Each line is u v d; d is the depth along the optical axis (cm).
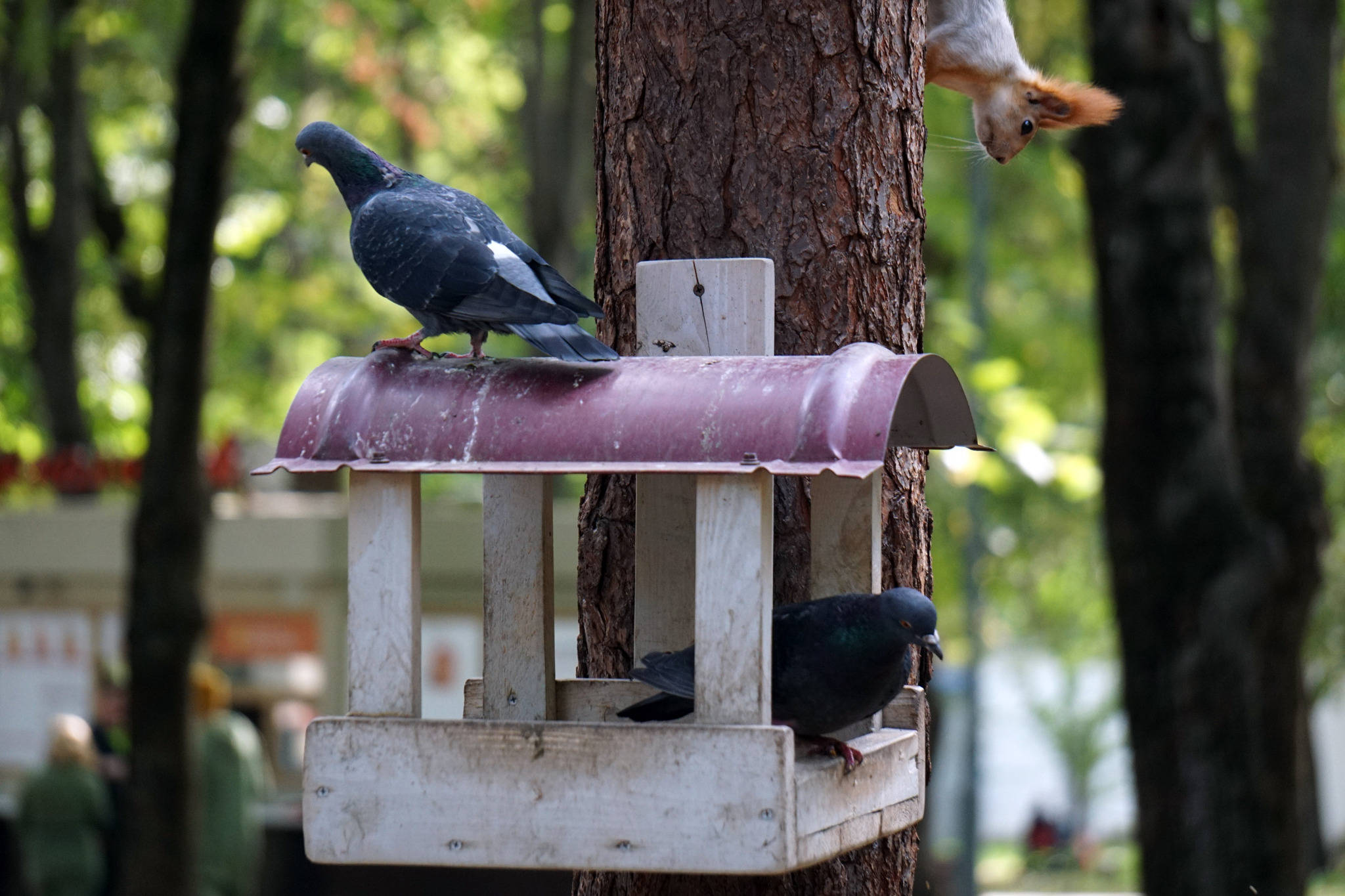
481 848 467
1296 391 1287
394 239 489
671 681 479
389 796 473
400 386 493
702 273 548
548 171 1888
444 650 1591
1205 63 1249
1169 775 1191
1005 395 1328
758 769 448
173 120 1420
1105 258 1184
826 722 488
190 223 1251
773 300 550
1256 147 1319
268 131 2269
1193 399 1174
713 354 546
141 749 1255
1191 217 1163
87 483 1867
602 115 596
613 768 458
